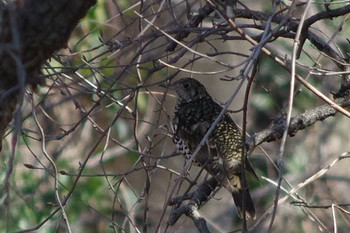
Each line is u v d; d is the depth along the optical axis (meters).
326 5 9.34
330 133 16.39
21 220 12.35
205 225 9.29
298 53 9.27
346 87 10.37
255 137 10.24
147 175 9.38
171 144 14.76
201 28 9.35
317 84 13.40
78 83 9.34
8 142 11.94
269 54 7.70
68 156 14.02
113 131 14.80
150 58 9.70
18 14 7.23
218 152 11.08
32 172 12.78
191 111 11.62
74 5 7.28
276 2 8.33
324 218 14.90
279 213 14.99
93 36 13.20
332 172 16.11
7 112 7.41
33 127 12.62
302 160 15.62
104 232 14.59
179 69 8.90
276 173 15.62
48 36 7.26
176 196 9.40
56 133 13.28
